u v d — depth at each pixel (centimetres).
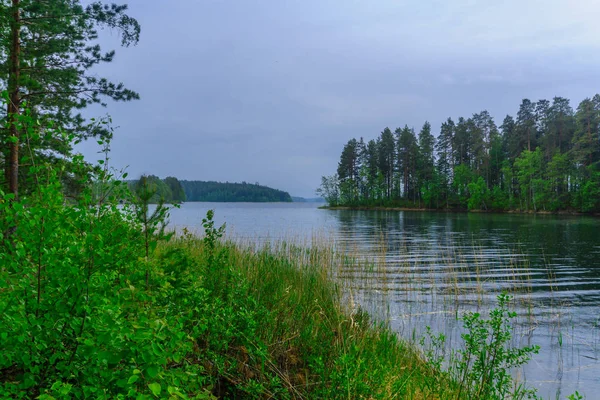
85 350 203
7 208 218
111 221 272
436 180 8456
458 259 1692
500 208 7281
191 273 386
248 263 680
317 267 891
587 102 6144
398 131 10088
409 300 950
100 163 288
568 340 716
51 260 220
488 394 381
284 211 9112
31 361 220
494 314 392
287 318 471
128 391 193
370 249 1970
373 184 10038
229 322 342
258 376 358
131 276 264
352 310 642
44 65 1042
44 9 1003
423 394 412
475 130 8106
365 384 333
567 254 1864
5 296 217
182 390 222
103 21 1127
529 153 6675
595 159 6216
